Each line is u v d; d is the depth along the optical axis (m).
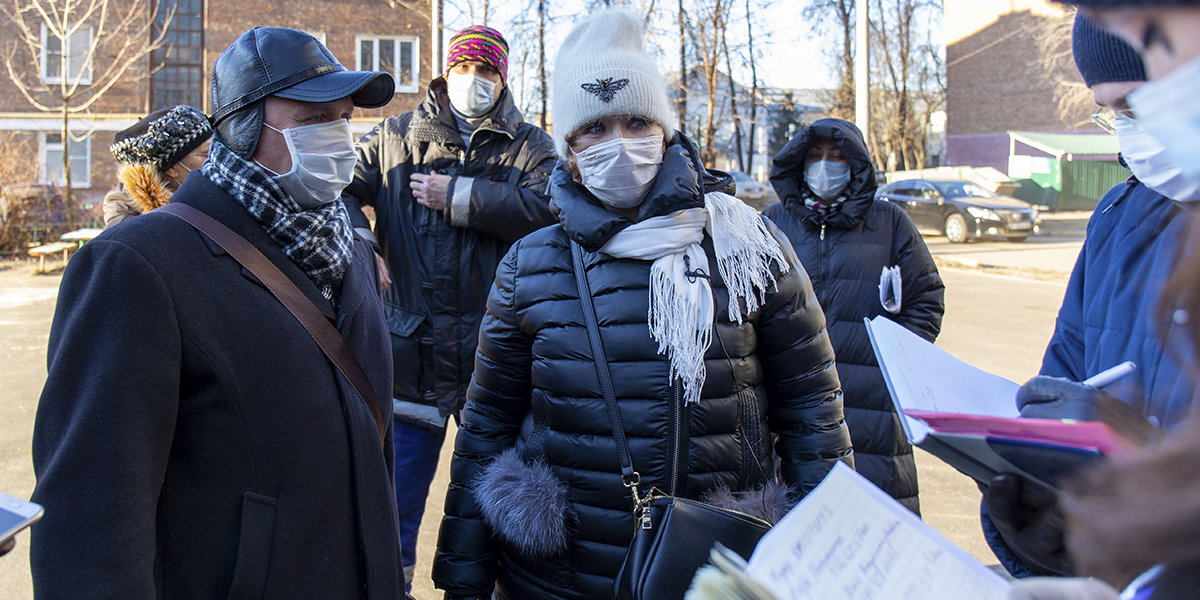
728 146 26.89
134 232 1.42
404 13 21.77
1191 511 0.59
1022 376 6.91
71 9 18.72
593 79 1.90
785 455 1.99
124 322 1.33
